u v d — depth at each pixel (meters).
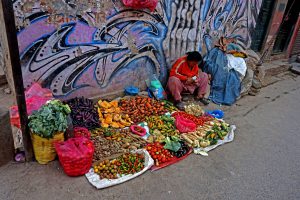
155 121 3.71
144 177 2.77
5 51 2.52
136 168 2.82
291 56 9.03
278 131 4.21
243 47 5.88
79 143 2.64
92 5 3.38
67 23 3.25
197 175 2.92
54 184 2.50
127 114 3.77
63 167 2.60
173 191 2.64
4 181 2.46
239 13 5.91
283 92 6.10
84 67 3.66
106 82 4.01
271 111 4.94
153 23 4.18
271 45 7.60
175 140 3.34
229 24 5.76
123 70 4.14
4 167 2.62
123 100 4.01
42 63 3.25
